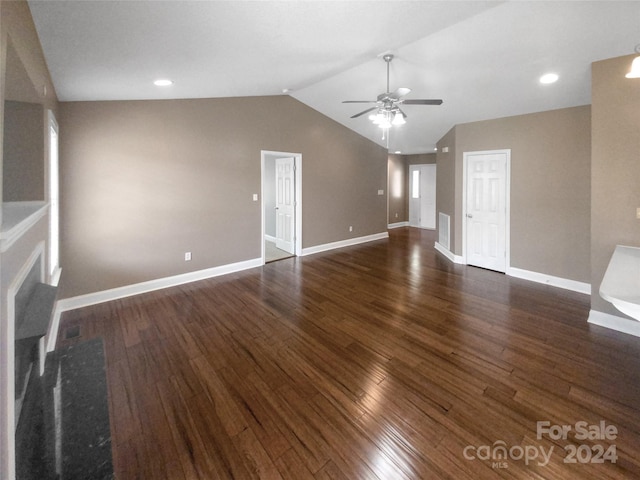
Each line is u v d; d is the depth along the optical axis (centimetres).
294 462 156
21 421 145
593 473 148
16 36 131
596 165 283
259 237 511
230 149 461
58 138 312
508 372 226
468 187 504
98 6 154
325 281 439
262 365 238
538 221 423
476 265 507
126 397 203
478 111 450
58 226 312
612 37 248
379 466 153
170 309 341
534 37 267
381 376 224
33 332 125
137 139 373
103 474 126
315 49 279
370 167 719
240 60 275
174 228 413
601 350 253
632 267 251
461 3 219
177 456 159
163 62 245
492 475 147
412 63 339
